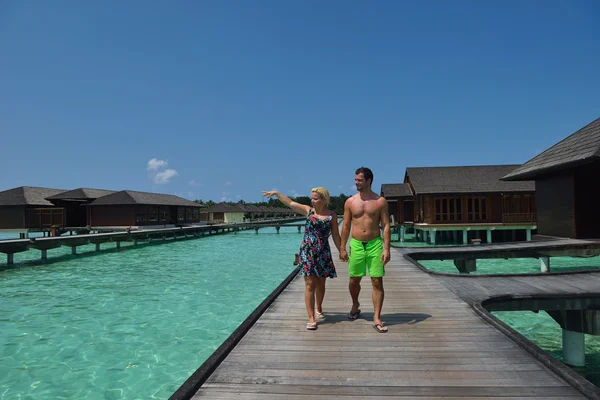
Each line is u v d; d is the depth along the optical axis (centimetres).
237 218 6031
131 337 750
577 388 300
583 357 643
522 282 773
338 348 398
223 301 1046
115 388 538
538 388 305
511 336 420
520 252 1273
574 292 666
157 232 2927
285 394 299
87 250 2502
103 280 1375
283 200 487
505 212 2469
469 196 2495
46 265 1784
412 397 292
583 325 638
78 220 3575
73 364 621
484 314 504
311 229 467
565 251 1262
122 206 3272
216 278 1417
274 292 662
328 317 520
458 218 2497
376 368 347
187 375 581
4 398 507
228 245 2959
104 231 3259
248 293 1149
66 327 811
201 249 2612
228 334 771
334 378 327
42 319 870
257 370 344
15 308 969
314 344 411
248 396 296
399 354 380
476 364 354
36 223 3114
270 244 3059
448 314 528
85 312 931
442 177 2641
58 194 3428
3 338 742
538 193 1602
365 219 468
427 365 353
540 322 855
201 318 881
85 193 3381
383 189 3175
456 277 839
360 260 468
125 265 1784
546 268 1295
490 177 2606
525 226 2384
